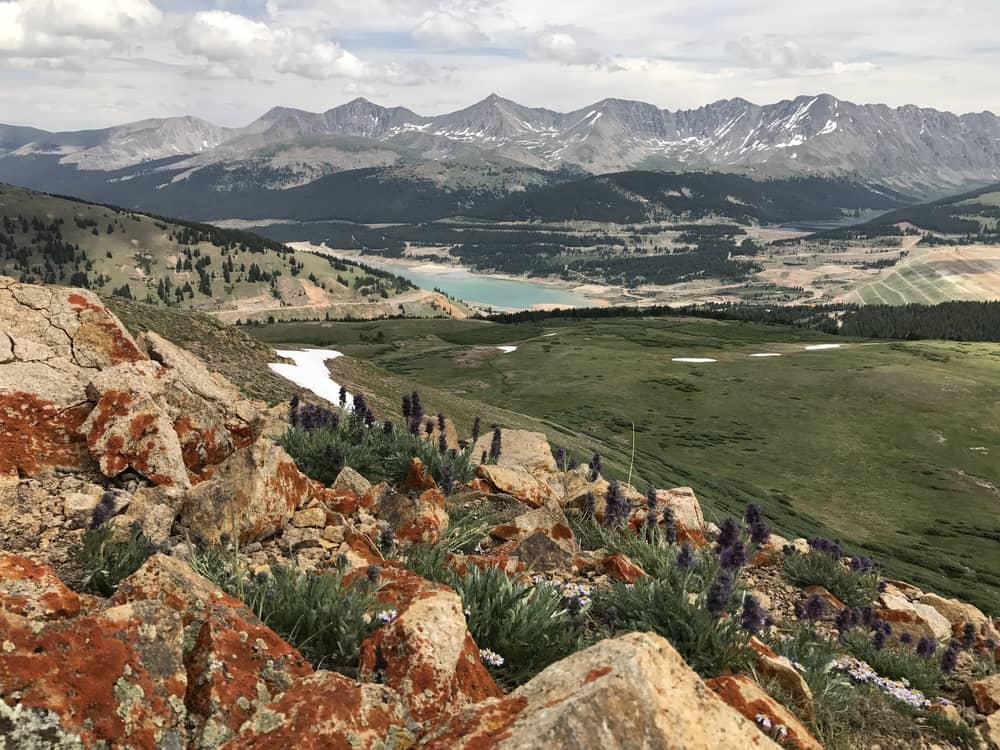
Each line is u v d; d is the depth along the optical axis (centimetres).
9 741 299
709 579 808
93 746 318
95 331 1120
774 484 9044
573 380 14400
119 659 359
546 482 1631
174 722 356
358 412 1570
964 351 18975
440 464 1378
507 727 335
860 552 6462
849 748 573
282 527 808
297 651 453
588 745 312
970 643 1026
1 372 867
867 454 10444
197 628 428
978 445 10969
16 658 329
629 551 1063
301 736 343
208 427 1098
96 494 752
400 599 571
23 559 470
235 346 5462
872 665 858
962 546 7212
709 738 340
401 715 390
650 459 8581
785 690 627
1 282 1105
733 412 12412
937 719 677
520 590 645
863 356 17450
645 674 353
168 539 693
